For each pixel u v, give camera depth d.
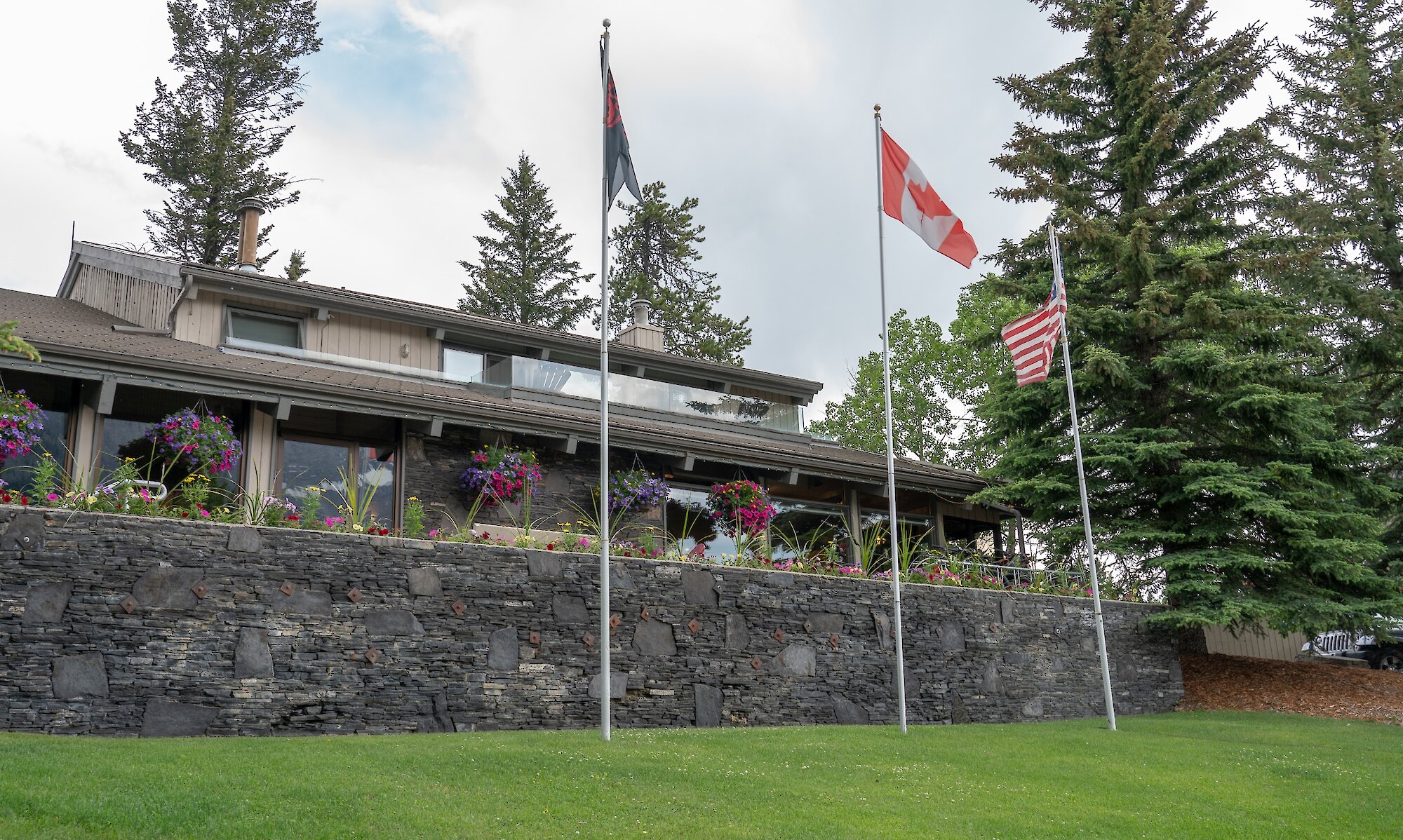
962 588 16.66
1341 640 25.89
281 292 18.17
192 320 17.56
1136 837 8.63
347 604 11.50
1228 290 21.28
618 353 21.98
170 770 7.90
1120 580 20.75
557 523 17.45
